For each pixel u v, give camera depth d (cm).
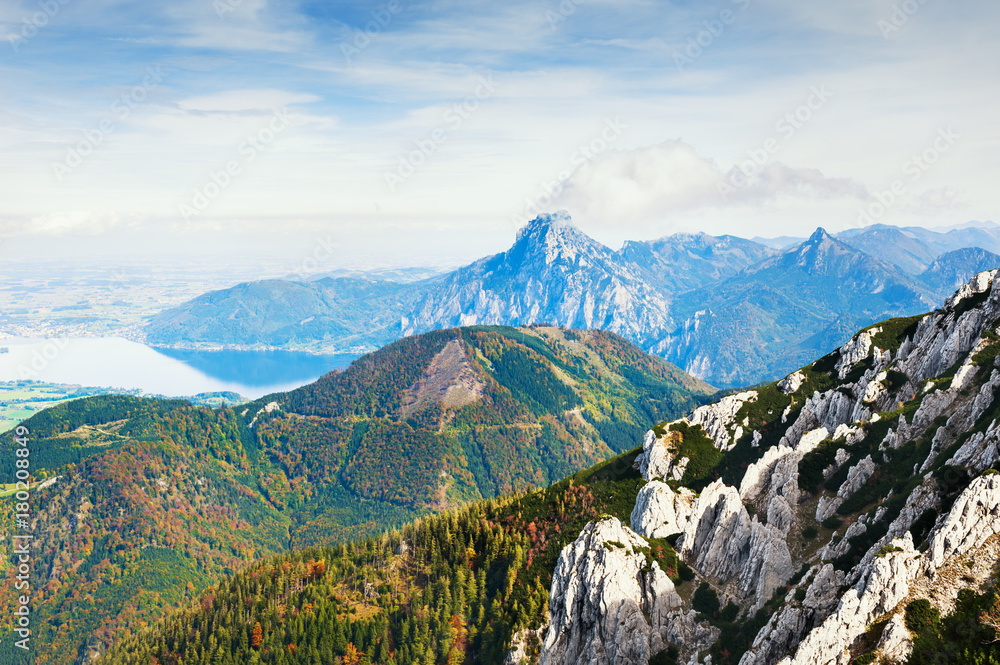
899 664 11031
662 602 16675
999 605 10962
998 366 17138
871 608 11819
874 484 17275
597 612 17062
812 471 19438
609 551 17288
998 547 11631
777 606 14588
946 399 17925
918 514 13162
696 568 18025
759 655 13125
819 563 14762
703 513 18850
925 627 11219
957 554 11875
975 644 10719
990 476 12025
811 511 18138
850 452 19300
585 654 16850
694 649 15625
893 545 12188
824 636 11800
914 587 11756
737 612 15925
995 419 13938
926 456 16488
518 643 19650
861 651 11525
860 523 14812
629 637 16312
